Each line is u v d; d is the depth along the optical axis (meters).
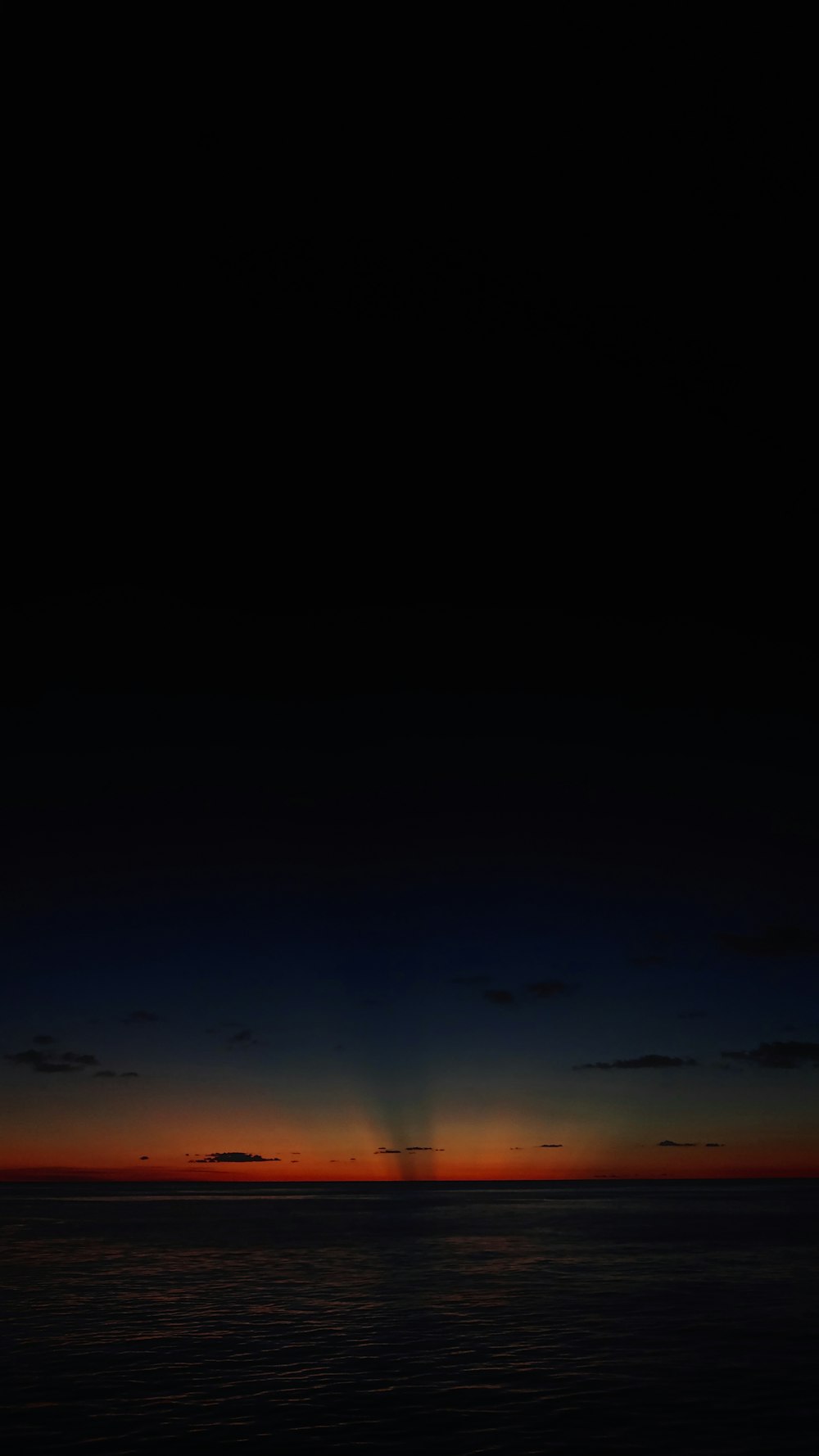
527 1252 55.31
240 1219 92.50
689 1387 22.16
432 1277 43.38
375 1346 26.98
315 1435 18.41
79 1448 17.61
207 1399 21.11
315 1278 43.25
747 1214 99.06
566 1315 32.50
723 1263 49.09
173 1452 17.30
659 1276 43.66
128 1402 20.81
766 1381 22.72
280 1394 21.52
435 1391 21.73
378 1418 19.50
